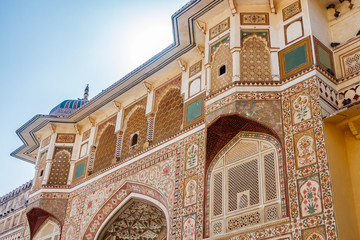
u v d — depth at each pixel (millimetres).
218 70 6539
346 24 6227
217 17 7031
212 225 5840
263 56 6266
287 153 5355
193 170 6629
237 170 5918
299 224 4816
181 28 7324
